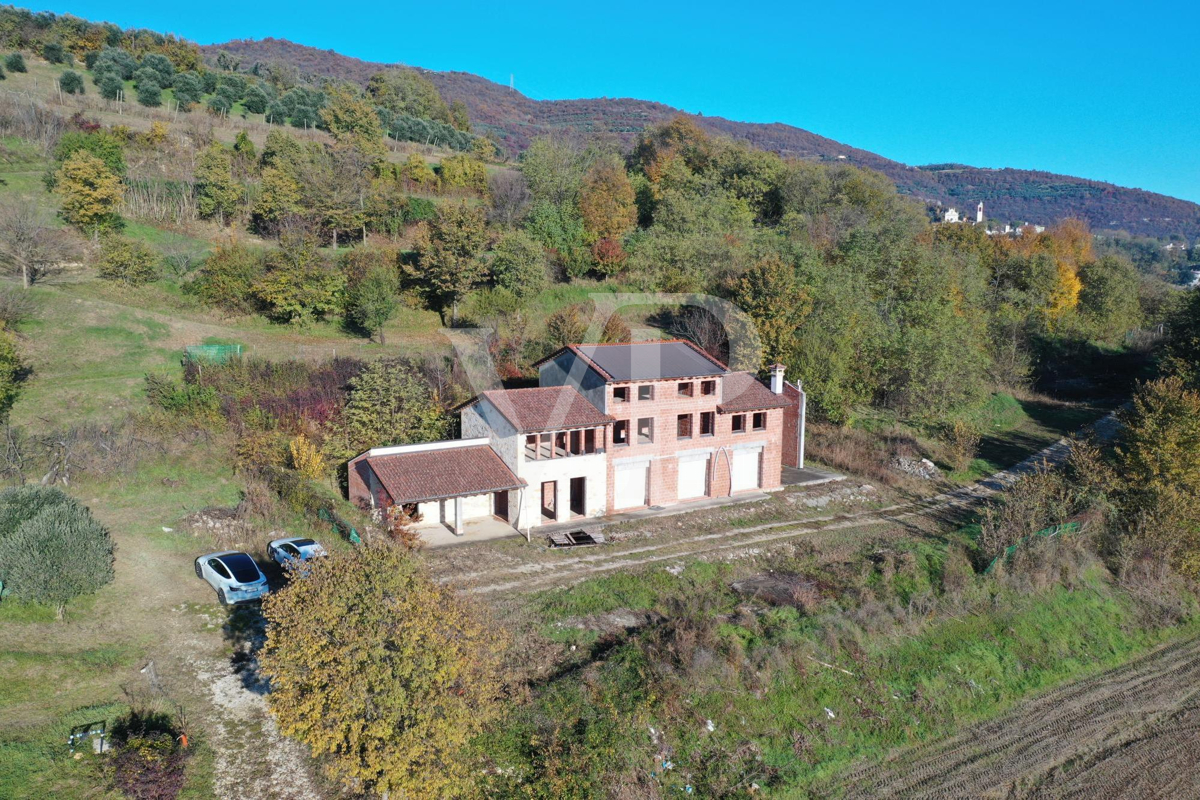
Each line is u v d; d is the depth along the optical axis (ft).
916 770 78.28
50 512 83.15
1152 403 134.00
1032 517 119.55
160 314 157.69
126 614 83.05
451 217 185.68
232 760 64.44
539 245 201.87
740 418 140.15
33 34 299.38
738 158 313.53
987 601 105.91
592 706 74.95
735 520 128.67
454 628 61.26
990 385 216.54
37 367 133.28
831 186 313.32
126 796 57.93
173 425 124.36
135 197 197.57
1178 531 120.88
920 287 225.76
